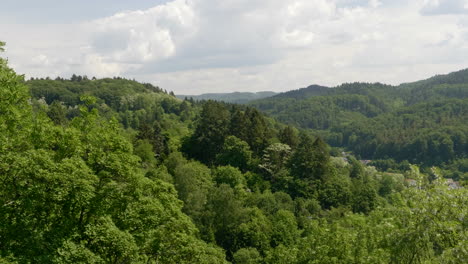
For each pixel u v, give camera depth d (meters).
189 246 21.39
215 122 89.31
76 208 17.66
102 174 18.92
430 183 18.84
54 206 16.88
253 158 83.44
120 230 18.16
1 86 19.89
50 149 20.78
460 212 16.64
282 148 79.75
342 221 29.45
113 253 17.56
